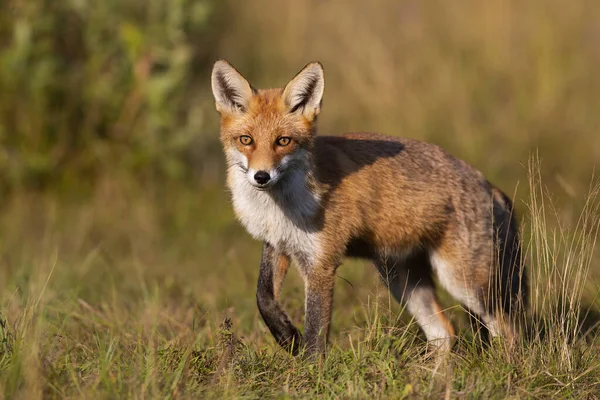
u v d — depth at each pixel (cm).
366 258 930
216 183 1644
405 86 1719
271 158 815
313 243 847
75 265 1281
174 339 817
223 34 1914
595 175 1516
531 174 894
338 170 864
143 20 1623
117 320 940
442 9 1938
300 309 986
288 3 2005
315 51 1927
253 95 854
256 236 871
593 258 1095
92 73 1580
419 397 666
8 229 1446
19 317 802
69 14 1600
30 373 645
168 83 1542
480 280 905
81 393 639
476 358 777
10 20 1537
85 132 1589
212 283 1230
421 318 938
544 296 816
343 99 1755
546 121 1631
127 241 1457
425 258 946
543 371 737
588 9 1944
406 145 931
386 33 1897
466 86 1714
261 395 703
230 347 763
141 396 640
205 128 1686
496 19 1844
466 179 931
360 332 854
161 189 1591
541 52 1752
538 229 871
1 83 1536
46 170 1557
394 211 887
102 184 1559
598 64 1781
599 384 746
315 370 743
